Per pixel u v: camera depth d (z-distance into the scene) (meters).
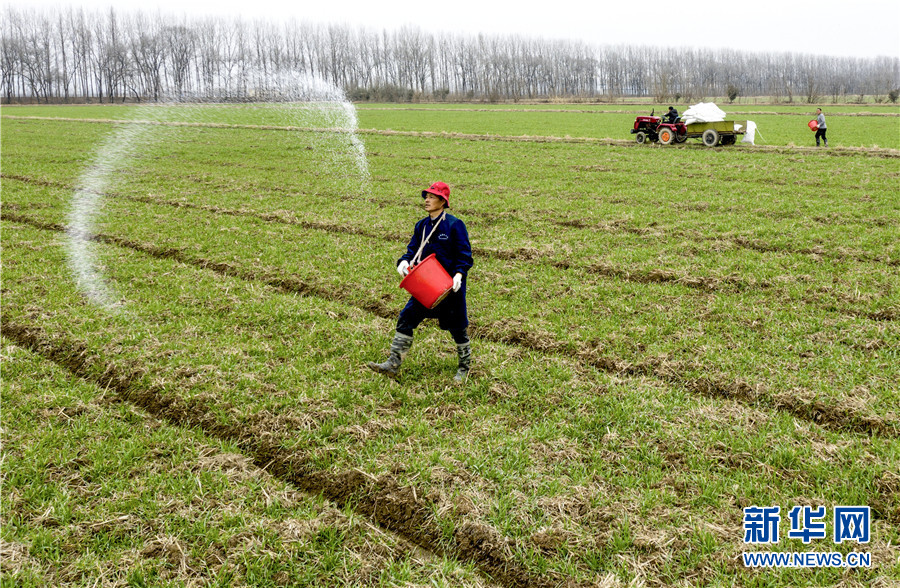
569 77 152.38
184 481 5.06
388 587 4.05
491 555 4.36
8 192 19.48
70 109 75.06
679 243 12.55
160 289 10.02
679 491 4.93
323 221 15.23
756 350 7.45
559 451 5.45
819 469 5.05
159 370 6.98
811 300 9.14
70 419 6.02
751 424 5.82
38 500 4.82
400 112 69.44
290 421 5.97
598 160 25.92
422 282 6.32
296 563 4.23
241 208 16.91
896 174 20.66
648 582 4.07
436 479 5.07
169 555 4.30
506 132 41.44
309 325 8.51
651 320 8.53
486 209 16.48
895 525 4.50
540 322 8.48
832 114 57.78
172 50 118.69
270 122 46.12
